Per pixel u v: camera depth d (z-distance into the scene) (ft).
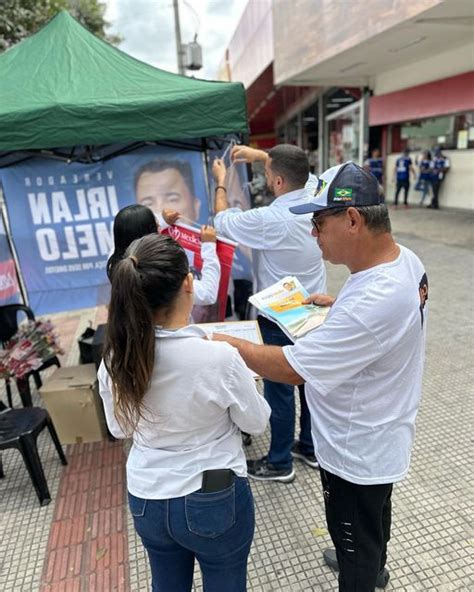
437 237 27.25
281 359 4.11
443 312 15.74
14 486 8.64
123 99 9.96
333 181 3.98
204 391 3.64
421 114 37.40
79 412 9.55
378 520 4.52
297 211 4.20
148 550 4.27
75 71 11.03
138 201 12.18
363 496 4.36
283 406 7.75
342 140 52.34
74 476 8.82
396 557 6.56
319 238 4.21
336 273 22.22
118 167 11.88
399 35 26.89
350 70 38.47
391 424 4.18
